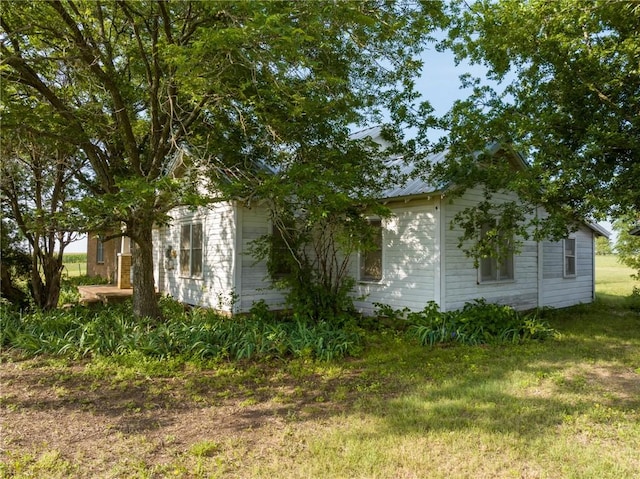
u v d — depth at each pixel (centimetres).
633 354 693
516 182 721
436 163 884
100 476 325
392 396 500
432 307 878
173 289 1326
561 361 649
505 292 1061
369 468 333
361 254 1077
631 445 371
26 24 703
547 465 338
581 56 747
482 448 365
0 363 632
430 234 923
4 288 981
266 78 621
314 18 549
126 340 683
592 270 1448
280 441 382
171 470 333
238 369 611
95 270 2141
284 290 1077
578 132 784
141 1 661
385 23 649
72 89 857
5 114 684
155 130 785
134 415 447
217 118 785
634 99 738
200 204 602
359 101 757
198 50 515
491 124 770
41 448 371
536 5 688
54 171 937
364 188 847
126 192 612
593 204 713
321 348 679
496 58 798
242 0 474
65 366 620
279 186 625
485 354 693
